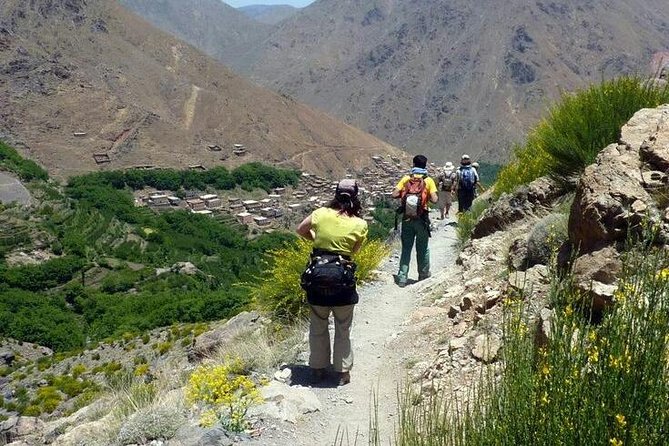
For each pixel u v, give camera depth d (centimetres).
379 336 694
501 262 728
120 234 15488
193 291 10019
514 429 262
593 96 757
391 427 460
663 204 457
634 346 248
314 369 578
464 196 1422
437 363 533
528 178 995
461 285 753
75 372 3438
